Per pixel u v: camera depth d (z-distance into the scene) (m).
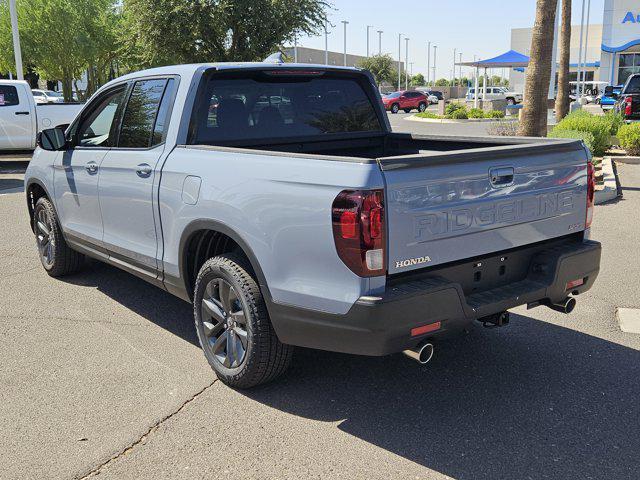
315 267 3.44
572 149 4.16
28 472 3.25
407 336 3.35
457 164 3.50
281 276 3.60
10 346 4.79
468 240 3.61
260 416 3.79
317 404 3.94
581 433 3.58
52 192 6.00
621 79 39.62
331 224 3.32
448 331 3.53
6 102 15.68
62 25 32.44
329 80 5.19
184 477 3.21
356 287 3.28
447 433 3.60
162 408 3.88
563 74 20.16
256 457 3.38
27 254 7.45
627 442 3.49
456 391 4.09
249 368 3.91
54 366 4.45
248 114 4.73
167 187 4.39
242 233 3.79
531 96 12.62
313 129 5.08
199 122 4.49
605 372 4.34
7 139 15.76
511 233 3.84
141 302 5.75
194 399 3.99
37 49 32.78
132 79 5.06
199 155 4.21
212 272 4.07
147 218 4.67
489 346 4.78
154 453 3.42
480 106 45.75
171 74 4.67
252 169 3.77
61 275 6.48
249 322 3.85
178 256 4.39
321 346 3.55
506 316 3.92
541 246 4.12
